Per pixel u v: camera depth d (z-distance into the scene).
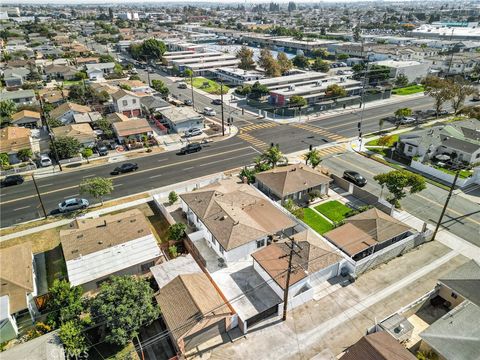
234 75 125.06
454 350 26.52
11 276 33.91
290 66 133.12
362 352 25.95
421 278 36.91
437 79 97.19
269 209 44.62
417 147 64.69
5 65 137.88
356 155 67.00
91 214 48.75
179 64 144.25
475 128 73.12
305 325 31.89
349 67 150.12
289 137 76.06
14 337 30.44
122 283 30.17
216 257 39.19
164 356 28.89
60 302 31.06
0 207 50.97
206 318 29.34
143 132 72.94
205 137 76.25
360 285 36.22
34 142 73.62
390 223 41.38
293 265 35.06
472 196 52.47
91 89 96.94
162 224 46.47
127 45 184.62
